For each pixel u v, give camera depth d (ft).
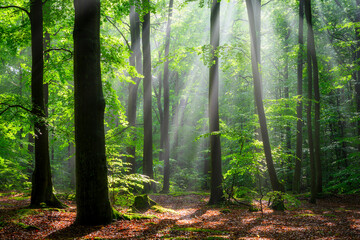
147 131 55.11
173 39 75.36
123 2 37.22
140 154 65.77
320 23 70.95
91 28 23.91
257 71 36.29
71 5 36.88
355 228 24.26
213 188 40.09
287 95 75.31
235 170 37.50
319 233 22.29
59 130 31.12
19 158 58.70
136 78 57.57
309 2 47.75
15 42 37.91
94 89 23.82
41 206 30.30
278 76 82.43
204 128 81.15
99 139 23.94
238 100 73.87
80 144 23.54
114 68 43.34
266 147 36.04
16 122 36.63
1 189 58.13
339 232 22.61
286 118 53.06
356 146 70.18
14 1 37.45
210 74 40.50
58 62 38.55
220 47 37.52
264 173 56.85
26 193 49.55
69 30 41.73
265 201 43.47
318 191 51.08
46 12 35.45
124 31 68.64
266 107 54.60
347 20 70.23
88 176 23.52
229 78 75.61
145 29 55.11
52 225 23.39
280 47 73.10
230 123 79.82
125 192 39.91
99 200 23.89
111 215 24.89
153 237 20.33
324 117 60.29
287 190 71.77
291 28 74.84
